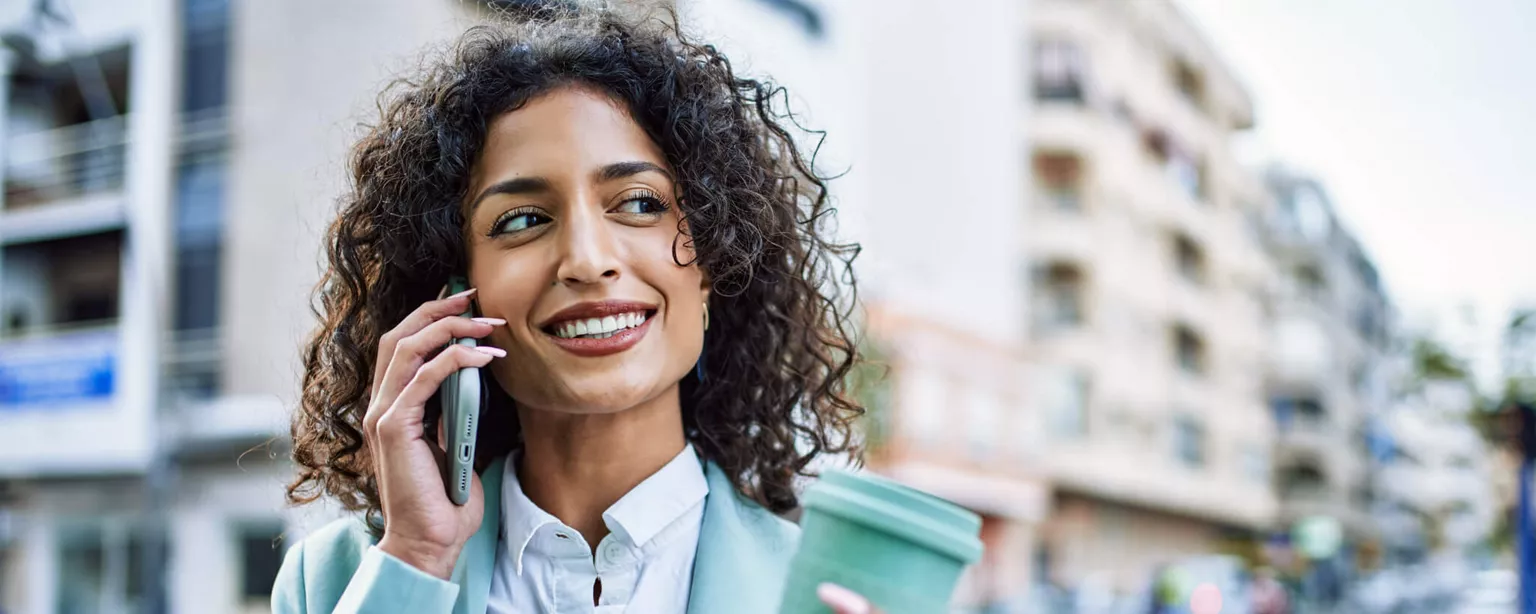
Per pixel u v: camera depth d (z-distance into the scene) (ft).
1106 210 98.32
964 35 91.35
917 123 88.69
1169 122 113.19
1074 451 94.22
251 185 43.34
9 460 46.06
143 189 45.14
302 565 5.25
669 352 4.70
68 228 46.60
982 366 79.71
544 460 4.89
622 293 4.52
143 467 43.52
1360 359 189.88
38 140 47.80
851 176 64.03
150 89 45.47
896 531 3.41
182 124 44.86
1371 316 200.44
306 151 41.78
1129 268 103.14
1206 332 120.47
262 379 42.24
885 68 88.12
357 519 5.28
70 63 47.34
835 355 5.84
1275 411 155.84
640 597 4.75
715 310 5.41
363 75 40.19
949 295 86.43
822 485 3.59
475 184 4.75
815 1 61.62
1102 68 98.78
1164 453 109.60
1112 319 98.99
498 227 4.64
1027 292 96.32
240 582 42.57
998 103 91.86
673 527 4.86
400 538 4.40
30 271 48.32
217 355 43.55
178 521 43.62
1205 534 129.59
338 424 5.33
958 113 90.33
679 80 4.89
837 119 63.98
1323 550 111.04
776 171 5.57
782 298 5.53
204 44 45.21
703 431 5.42
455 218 4.84
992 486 79.71
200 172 44.91
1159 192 110.22
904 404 67.15
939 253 88.02
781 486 5.61
